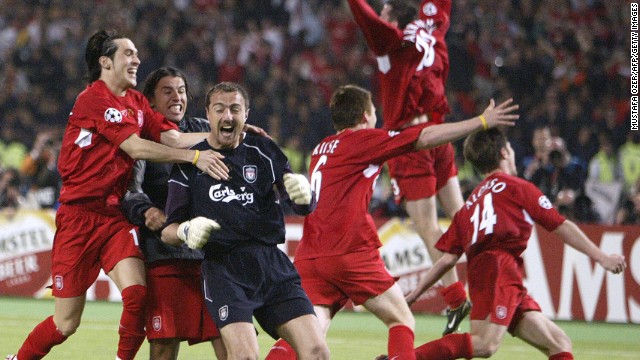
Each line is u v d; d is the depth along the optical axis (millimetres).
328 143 23156
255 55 70938
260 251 19922
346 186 22469
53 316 22938
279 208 20375
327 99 68625
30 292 46719
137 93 22672
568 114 59469
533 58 66062
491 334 22672
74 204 22156
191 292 22094
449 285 28906
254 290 19688
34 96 64938
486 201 23203
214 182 19891
